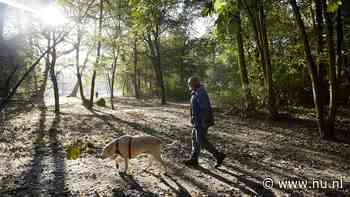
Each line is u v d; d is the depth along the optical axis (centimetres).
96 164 705
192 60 4578
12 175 621
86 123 1404
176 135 1124
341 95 1906
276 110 1522
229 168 693
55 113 1769
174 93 4225
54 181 586
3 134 1048
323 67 1659
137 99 3966
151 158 762
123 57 2906
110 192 534
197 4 1956
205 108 670
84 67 2480
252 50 1919
